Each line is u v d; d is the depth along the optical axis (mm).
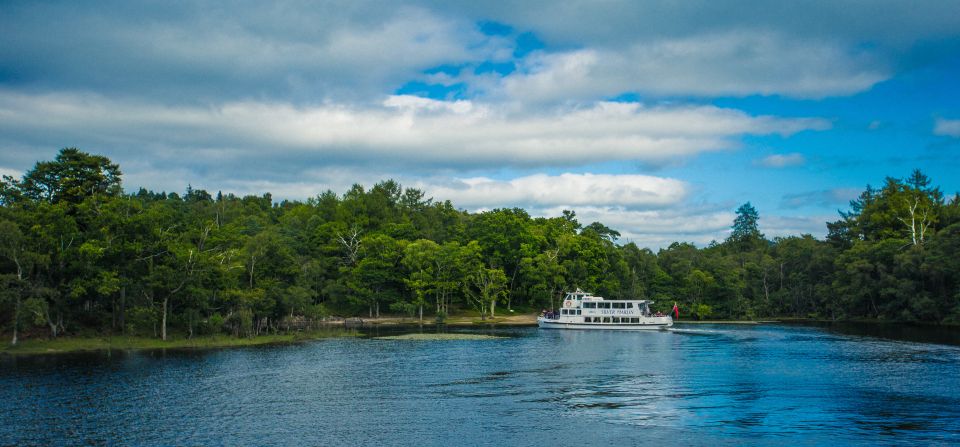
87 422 42562
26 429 40719
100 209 85812
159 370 63812
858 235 156125
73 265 82562
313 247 152750
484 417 43938
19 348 76812
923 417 43125
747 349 81812
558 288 153125
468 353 78750
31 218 81312
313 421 42906
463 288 144375
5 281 74688
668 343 90812
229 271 93188
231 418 43812
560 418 43531
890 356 73250
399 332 111812
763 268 168375
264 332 101188
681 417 43625
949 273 114938
